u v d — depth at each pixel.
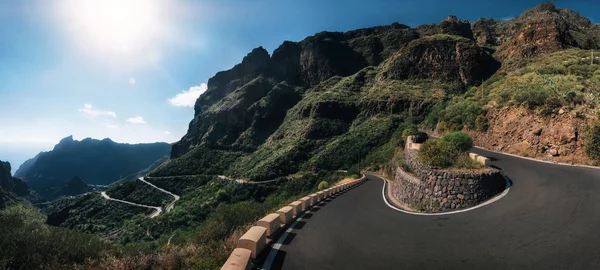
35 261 6.65
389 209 13.71
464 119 34.44
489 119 29.38
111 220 73.19
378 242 7.29
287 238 7.96
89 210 81.19
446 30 118.75
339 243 7.34
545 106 21.98
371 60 148.62
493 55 89.38
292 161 74.62
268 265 5.77
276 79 164.12
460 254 6.00
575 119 18.61
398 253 6.33
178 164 110.75
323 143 80.88
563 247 5.86
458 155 15.26
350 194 21.94
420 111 73.31
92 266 6.93
